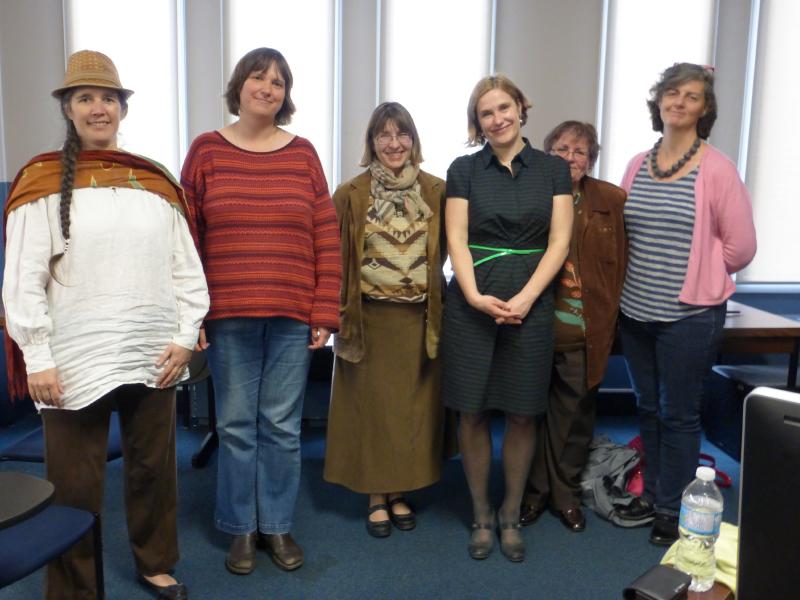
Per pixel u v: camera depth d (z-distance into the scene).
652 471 2.62
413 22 3.49
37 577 2.22
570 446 2.57
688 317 2.30
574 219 2.40
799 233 3.78
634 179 2.43
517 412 2.23
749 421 0.85
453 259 2.24
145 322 1.78
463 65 3.54
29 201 1.66
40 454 2.17
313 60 3.48
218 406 2.19
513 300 2.15
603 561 2.37
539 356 2.23
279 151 2.11
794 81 3.65
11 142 3.44
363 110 3.56
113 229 1.72
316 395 3.64
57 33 3.38
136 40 3.40
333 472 2.60
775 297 3.81
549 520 2.66
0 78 3.39
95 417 1.79
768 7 3.58
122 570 2.25
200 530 2.55
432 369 2.52
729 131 3.68
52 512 1.68
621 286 2.44
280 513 2.30
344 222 2.40
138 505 2.01
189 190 2.07
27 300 1.63
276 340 2.14
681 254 2.29
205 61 3.47
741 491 0.88
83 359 1.71
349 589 2.19
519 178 2.20
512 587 2.21
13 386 1.77
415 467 2.53
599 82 3.59
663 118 2.29
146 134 3.48
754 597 0.88
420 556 2.40
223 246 2.05
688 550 1.24
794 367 2.91
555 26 3.53
